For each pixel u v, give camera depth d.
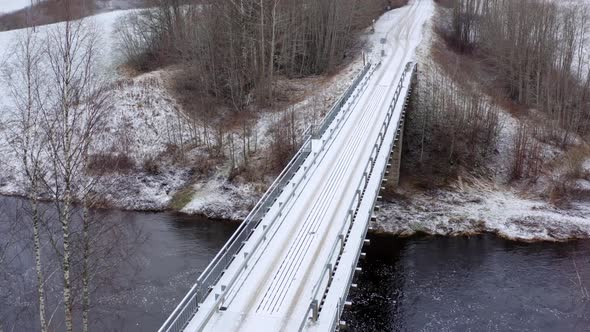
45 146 32.97
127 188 47.00
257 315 17.41
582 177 49.66
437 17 84.88
